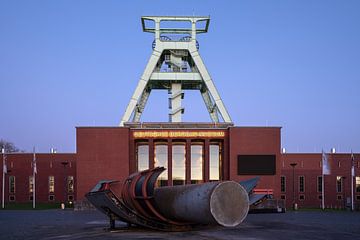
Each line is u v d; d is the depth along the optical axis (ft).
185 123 258.78
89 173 246.47
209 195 79.25
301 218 176.24
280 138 250.37
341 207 313.32
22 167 338.75
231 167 247.70
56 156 340.39
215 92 269.03
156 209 102.06
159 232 107.55
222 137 253.65
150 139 251.39
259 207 227.40
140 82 270.05
